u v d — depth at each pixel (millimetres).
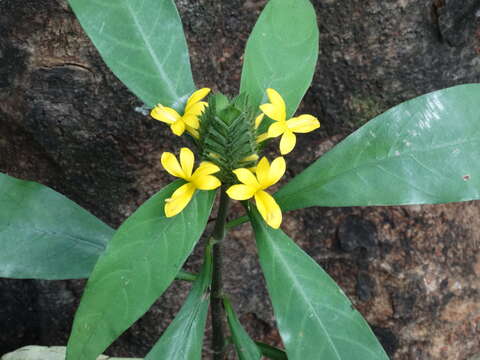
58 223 390
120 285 288
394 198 326
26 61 450
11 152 488
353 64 467
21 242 383
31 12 438
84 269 386
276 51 342
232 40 462
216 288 387
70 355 291
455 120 332
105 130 470
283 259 327
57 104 461
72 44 446
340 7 451
